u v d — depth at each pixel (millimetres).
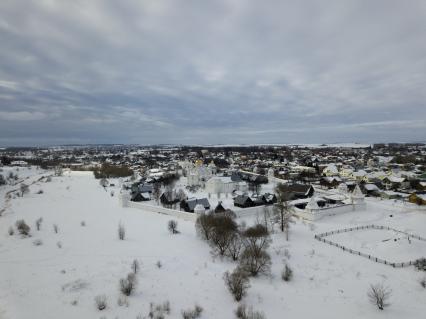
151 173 196875
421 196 106312
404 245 62781
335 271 53281
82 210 98812
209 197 117750
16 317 38938
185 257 56812
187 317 39156
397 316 41031
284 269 52750
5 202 118125
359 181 154250
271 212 85500
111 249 60719
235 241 58375
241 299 43688
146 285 46719
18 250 60531
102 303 41094
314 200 90688
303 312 41625
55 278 48906
